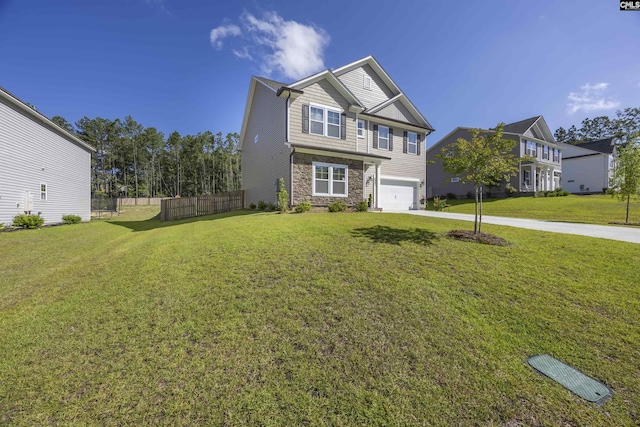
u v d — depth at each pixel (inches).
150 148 2203.5
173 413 82.4
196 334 121.1
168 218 724.0
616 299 149.9
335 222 359.3
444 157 300.5
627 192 490.6
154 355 108.6
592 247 244.2
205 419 80.3
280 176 557.6
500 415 80.7
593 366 101.4
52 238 412.2
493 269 191.9
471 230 312.8
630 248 240.8
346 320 130.1
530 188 1034.1
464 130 1091.9
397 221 381.4
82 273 211.6
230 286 167.5
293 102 536.4
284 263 202.2
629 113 1720.0
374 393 88.6
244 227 333.4
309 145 548.7
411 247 241.6
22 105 524.4
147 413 82.6
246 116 775.1
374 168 647.8
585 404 84.5
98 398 88.7
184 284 173.6
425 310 139.0
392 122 689.6
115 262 235.3
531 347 112.4
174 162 2240.4
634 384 92.4
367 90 682.2
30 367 104.3
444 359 104.6
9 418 82.2
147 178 2175.2
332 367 100.3
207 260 216.1
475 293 157.4
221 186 2290.8
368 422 78.7
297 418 80.2
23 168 541.3
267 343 114.1
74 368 103.3
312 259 209.9
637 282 170.7
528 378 95.2
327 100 576.1
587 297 152.4
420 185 748.6
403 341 115.3
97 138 2047.2
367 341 115.0
